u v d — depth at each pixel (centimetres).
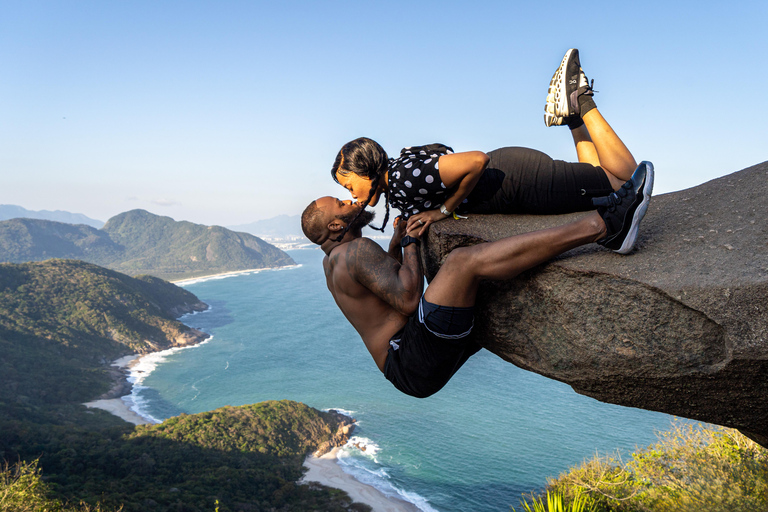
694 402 206
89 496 4331
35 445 5900
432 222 248
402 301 215
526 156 249
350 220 232
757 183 220
